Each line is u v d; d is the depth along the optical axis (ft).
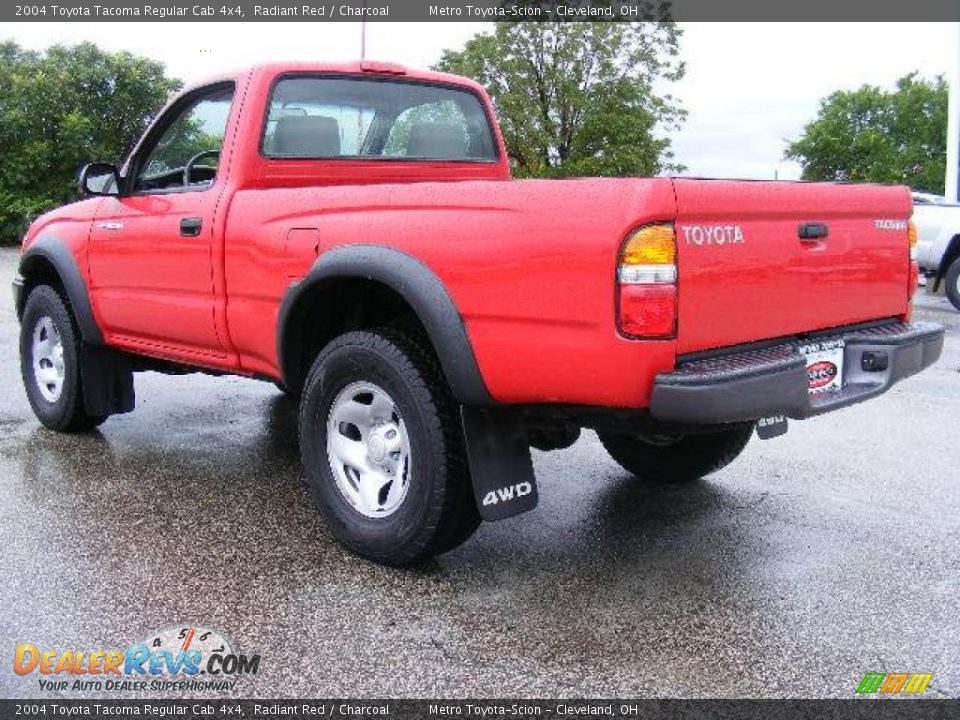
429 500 10.19
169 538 11.78
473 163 15.69
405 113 14.70
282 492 13.70
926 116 133.69
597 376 8.82
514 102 69.36
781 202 9.65
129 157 14.87
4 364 22.86
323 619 9.62
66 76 65.31
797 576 10.89
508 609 9.93
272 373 12.51
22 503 12.97
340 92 13.83
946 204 38.91
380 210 10.55
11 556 11.08
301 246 11.33
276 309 11.85
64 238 15.76
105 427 17.34
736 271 9.21
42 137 65.67
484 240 9.46
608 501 13.58
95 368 15.97
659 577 10.82
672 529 12.42
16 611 9.65
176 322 13.61
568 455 16.16
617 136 70.33
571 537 12.09
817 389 10.48
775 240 9.67
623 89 70.03
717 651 9.08
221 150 13.14
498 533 12.20
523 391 9.47
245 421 17.97
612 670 8.70
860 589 10.53
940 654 9.05
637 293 8.48
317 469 11.44
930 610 10.01
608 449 14.52
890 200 11.37
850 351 10.91
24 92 64.64
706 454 13.58
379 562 11.03
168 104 14.53
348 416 11.21
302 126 13.34
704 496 13.83
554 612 9.87
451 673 8.61
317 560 11.17
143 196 14.30
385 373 10.44
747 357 9.46
